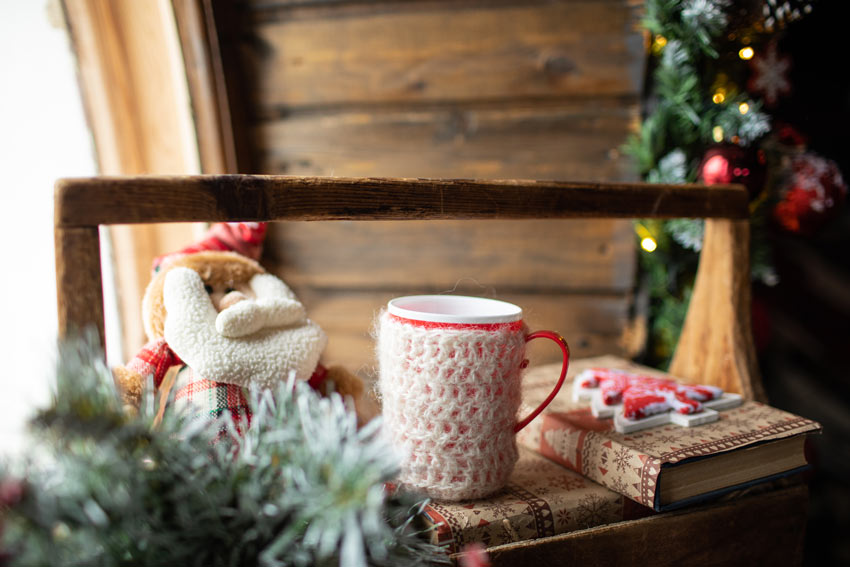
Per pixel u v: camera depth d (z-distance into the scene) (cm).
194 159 104
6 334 98
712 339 80
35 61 96
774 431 62
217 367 53
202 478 39
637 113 107
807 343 135
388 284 121
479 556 47
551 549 52
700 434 61
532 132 111
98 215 43
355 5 111
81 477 34
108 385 38
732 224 77
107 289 103
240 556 39
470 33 109
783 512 64
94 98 99
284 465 39
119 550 35
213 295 60
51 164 99
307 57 114
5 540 32
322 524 33
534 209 61
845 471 130
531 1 106
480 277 117
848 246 131
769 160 93
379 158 117
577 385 74
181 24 99
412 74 112
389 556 42
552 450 66
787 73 93
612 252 111
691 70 91
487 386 52
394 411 54
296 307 59
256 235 69
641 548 56
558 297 116
